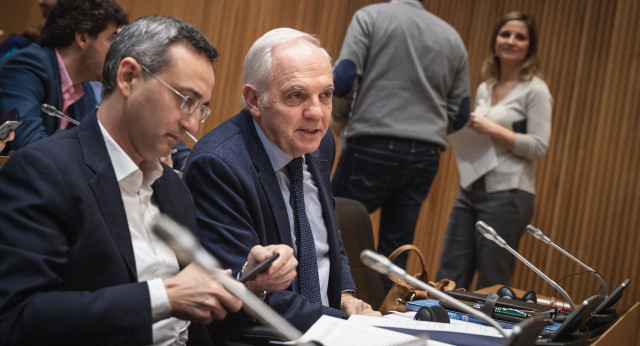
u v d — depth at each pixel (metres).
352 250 2.91
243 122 2.19
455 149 4.39
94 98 3.13
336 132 3.97
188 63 1.54
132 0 4.58
